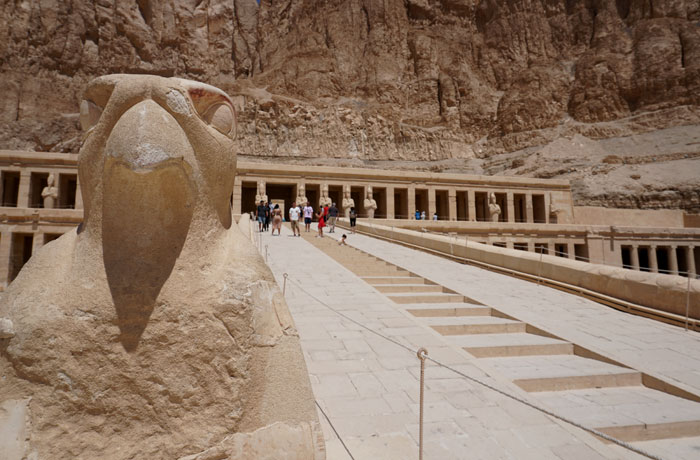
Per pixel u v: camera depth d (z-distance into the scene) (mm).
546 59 67188
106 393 2104
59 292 2205
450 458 3391
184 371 2178
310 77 65750
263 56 73062
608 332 6973
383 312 7145
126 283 2189
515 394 4469
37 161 25484
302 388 2389
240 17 75375
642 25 59781
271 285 2551
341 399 4270
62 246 2479
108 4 58094
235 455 2184
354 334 6051
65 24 53531
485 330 7043
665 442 4180
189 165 2281
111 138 2150
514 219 35906
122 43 58812
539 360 5965
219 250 2465
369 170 31344
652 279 8133
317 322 6555
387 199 31578
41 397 2068
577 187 41469
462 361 5203
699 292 7297
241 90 61250
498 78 69000
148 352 2152
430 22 73500
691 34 54750
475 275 11172
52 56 52156
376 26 70938
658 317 7832
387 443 3543
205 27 69188
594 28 65625
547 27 69562
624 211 34156
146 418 2127
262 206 20016
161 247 2271
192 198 2332
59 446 2039
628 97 56438
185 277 2270
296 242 15906
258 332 2348
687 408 4652
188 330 2203
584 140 53312
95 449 2061
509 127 61406
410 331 6227
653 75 54500
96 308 2143
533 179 34281
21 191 25078
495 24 71250
